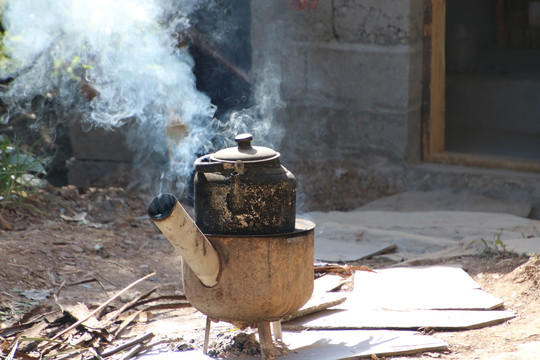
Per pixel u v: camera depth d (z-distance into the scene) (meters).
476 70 27.23
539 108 24.44
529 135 24.47
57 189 17.94
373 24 19.95
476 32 30.25
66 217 16.39
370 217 17.98
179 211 8.38
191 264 8.88
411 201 19.41
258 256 9.15
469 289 12.31
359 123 20.78
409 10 19.41
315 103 21.28
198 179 9.41
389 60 19.94
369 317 11.16
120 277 13.53
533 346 9.78
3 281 12.66
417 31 19.95
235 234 9.21
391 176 20.55
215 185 9.20
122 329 11.03
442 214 17.89
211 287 9.30
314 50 20.94
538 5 29.80
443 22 20.55
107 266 13.98
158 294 12.79
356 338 10.39
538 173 19.45
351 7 20.14
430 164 20.64
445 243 15.52
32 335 10.63
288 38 21.16
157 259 14.69
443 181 20.00
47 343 10.32
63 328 10.98
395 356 9.83
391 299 11.95
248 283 9.20
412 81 20.00
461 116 26.03
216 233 9.30
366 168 20.91
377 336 10.44
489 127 25.55
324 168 21.22
